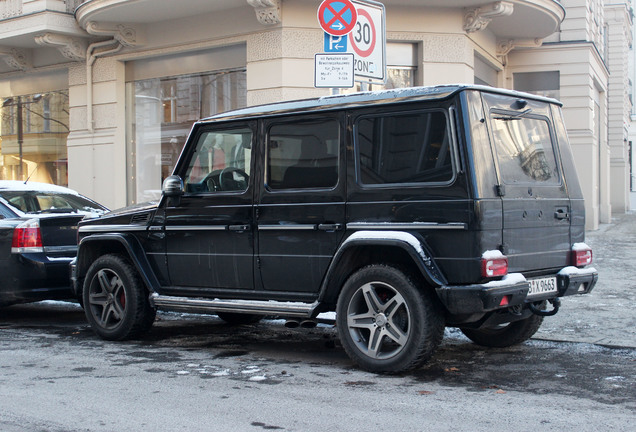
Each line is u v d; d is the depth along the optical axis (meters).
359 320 5.89
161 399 5.18
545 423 4.53
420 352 5.56
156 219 7.12
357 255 5.90
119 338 7.41
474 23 13.99
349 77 8.31
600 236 19.14
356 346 5.89
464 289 5.31
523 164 5.92
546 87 19.48
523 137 6.04
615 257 14.07
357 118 5.96
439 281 5.40
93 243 7.60
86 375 5.95
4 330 8.30
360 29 8.56
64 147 17.22
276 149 6.41
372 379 5.71
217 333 7.98
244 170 6.59
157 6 13.91
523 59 19.12
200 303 6.76
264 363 6.38
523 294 5.55
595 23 22.95
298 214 6.20
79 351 6.97
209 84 14.80
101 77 16.20
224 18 14.16
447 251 5.45
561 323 7.91
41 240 8.43
